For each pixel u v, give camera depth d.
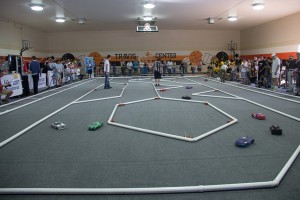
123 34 22.70
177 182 3.12
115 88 12.48
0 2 11.35
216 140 4.64
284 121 5.92
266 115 6.53
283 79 13.35
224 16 15.65
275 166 3.53
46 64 12.91
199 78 18.33
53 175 3.35
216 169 3.46
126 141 4.64
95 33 22.69
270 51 17.73
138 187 3.01
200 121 5.98
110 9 13.12
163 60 22.97
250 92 10.81
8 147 4.39
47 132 5.23
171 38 22.83
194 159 3.81
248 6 12.70
